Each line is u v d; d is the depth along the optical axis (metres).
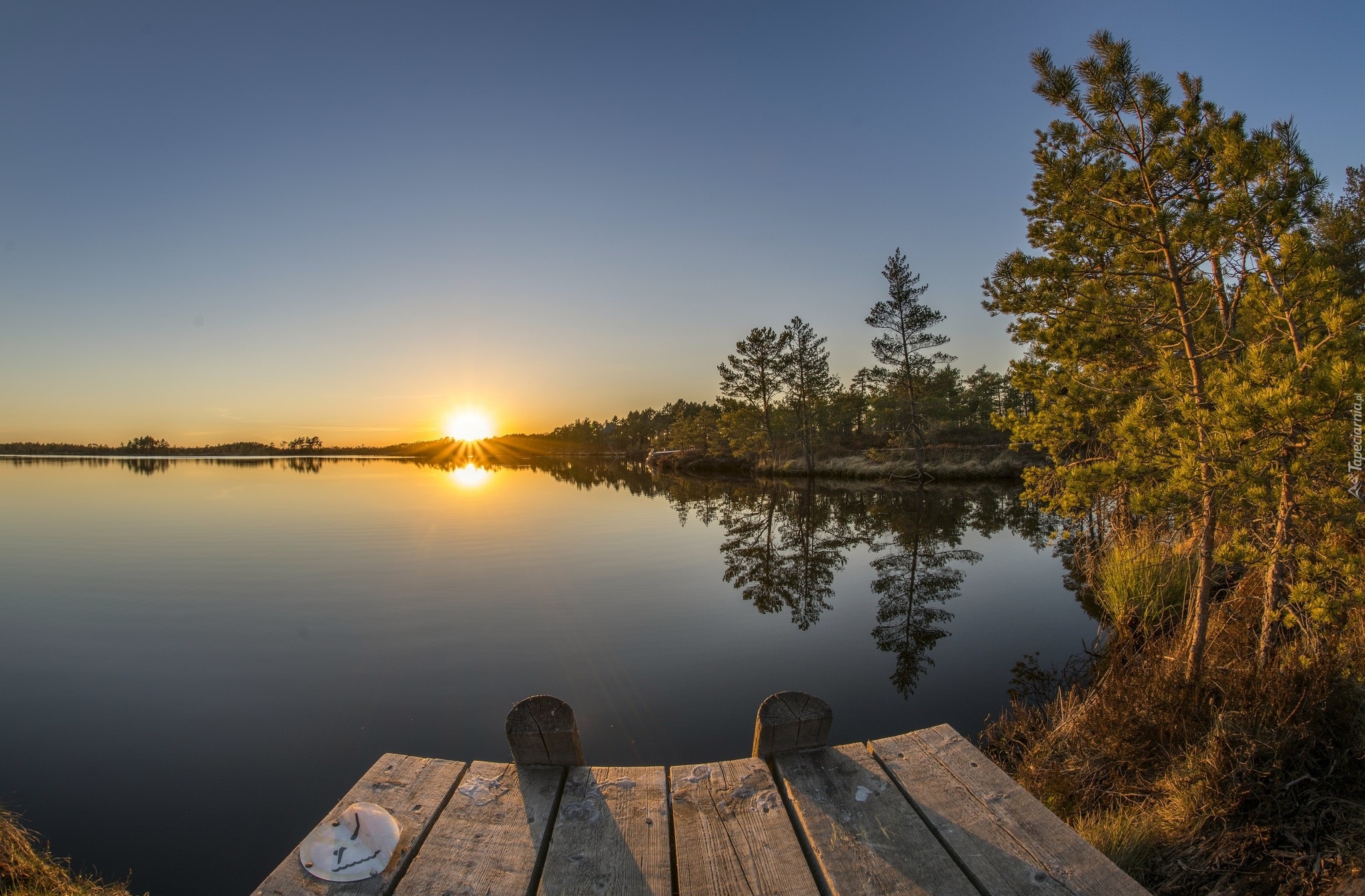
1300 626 4.35
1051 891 1.86
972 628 8.62
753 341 44.47
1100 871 1.94
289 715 5.90
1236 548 4.53
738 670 7.13
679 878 1.94
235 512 22.25
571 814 2.22
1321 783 3.20
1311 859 2.85
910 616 9.25
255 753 5.23
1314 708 3.49
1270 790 3.24
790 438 48.03
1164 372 5.24
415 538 16.66
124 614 9.31
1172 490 4.59
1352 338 3.96
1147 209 5.37
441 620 9.04
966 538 16.17
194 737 5.50
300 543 15.67
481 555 14.21
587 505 25.25
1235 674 4.33
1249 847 3.05
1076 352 6.13
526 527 18.83
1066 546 14.32
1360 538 5.09
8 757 5.15
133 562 13.16
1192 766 3.65
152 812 4.43
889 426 38.12
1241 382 4.28
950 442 44.09
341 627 8.68
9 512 22.36
